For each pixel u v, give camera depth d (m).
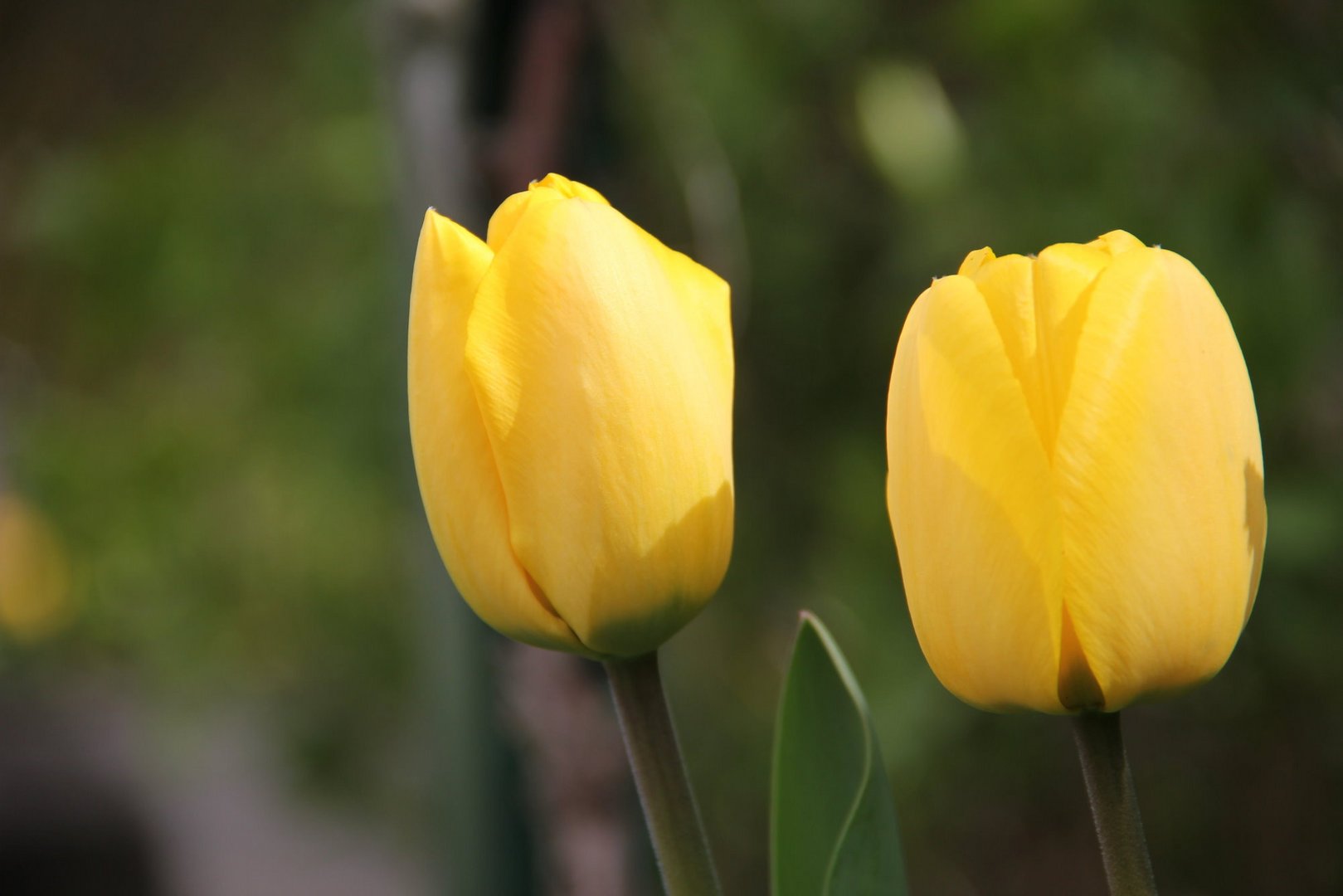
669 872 0.73
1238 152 1.37
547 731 0.89
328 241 1.79
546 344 0.71
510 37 0.97
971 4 1.46
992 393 0.69
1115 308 0.69
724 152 1.51
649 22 1.05
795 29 1.54
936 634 0.70
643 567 0.71
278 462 1.85
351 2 1.71
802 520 1.65
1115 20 1.37
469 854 0.94
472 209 0.97
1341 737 1.49
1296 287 1.33
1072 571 0.69
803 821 0.75
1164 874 1.63
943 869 1.66
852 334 1.61
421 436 0.72
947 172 1.44
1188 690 0.70
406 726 1.89
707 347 0.72
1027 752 1.60
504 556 0.71
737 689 1.70
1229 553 0.69
